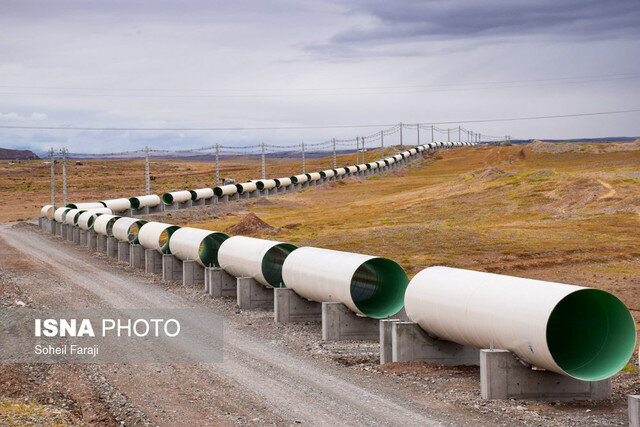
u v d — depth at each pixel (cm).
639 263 4569
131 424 1408
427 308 1848
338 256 2462
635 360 2055
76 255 5325
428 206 8281
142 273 4294
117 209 8300
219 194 10325
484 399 1577
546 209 7525
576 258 4688
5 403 1499
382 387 1705
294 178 12875
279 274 3055
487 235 5675
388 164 16550
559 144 17088
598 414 1459
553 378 1587
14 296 3238
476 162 16850
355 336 2361
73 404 1563
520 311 1512
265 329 2545
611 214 6881
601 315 1563
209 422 1417
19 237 6950
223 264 3334
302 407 1523
